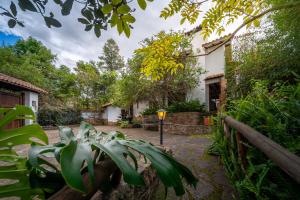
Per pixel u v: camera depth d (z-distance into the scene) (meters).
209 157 3.27
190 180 0.71
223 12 1.64
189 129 7.59
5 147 0.73
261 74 3.33
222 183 2.14
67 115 15.14
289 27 2.27
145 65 1.96
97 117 17.95
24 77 11.63
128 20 0.93
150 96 10.30
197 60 8.70
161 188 2.14
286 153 0.71
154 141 5.67
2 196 0.65
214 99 8.91
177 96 9.72
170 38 1.78
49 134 7.86
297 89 1.46
